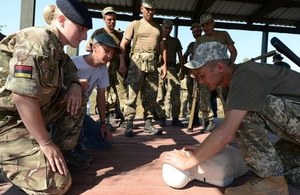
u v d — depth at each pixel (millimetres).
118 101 4727
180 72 5070
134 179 2260
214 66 1847
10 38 1873
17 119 1905
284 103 1912
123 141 3543
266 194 1875
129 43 4023
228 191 1958
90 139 3129
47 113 2092
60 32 1928
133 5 7363
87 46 4512
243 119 1872
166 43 4832
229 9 7848
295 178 2178
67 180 1923
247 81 1780
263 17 8258
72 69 2217
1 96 1826
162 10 7930
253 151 1886
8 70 1860
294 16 8102
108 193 2002
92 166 2553
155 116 5066
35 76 1723
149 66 3844
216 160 2088
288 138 2062
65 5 1882
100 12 7590
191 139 3756
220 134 1790
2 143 1879
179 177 2047
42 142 1836
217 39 4215
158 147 3281
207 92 4199
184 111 6410
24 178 1847
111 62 4547
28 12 3609
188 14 8016
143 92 4012
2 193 1979
